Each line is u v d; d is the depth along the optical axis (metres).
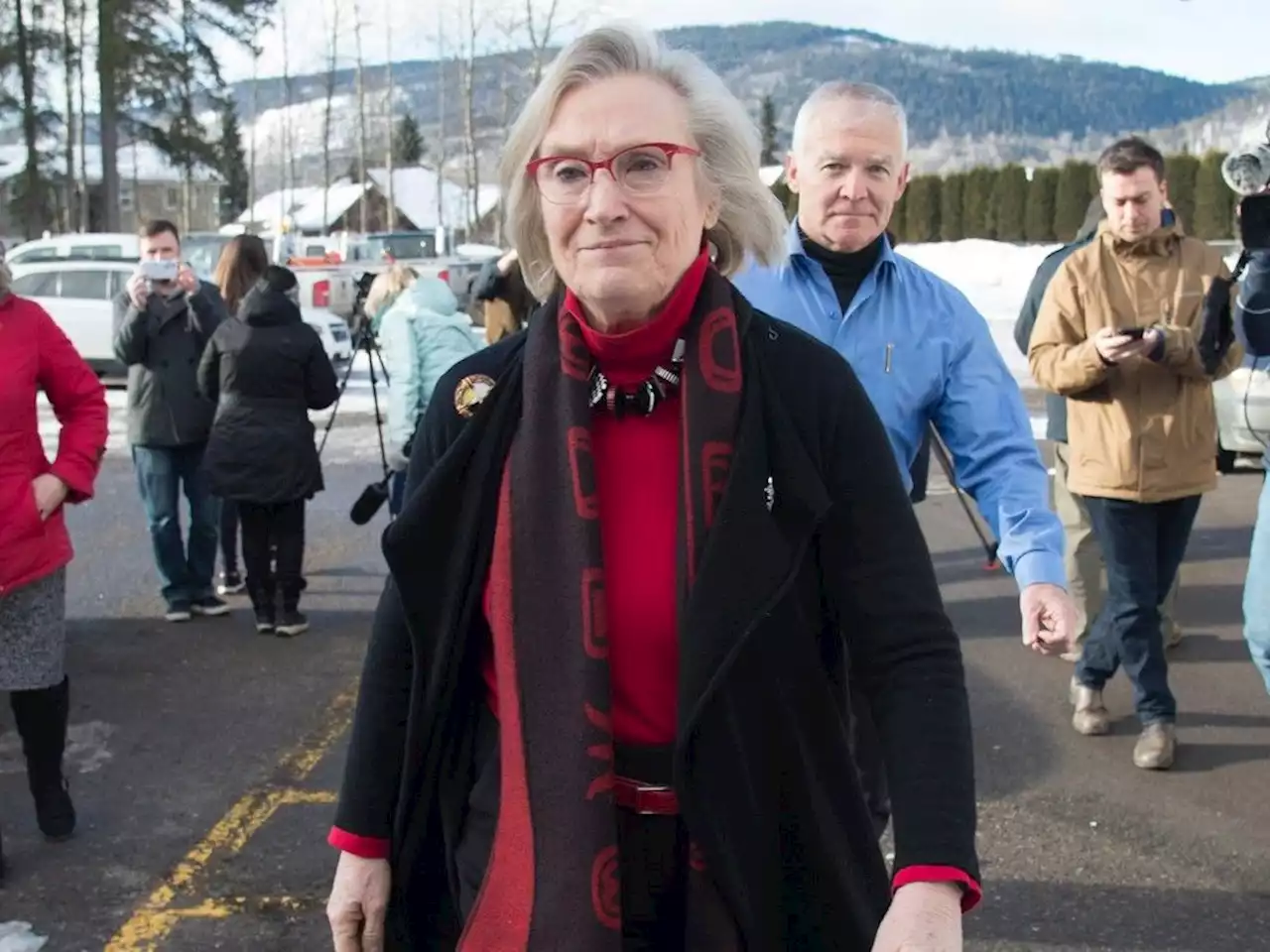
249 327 6.20
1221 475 10.50
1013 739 5.06
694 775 1.73
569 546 1.78
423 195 64.62
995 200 35.22
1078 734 5.11
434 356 6.15
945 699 1.76
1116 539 4.69
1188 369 4.49
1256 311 3.70
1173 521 4.77
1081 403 4.71
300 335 6.29
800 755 1.81
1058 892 3.82
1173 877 3.91
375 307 6.66
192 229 82.44
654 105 1.84
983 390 3.04
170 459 6.68
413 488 1.96
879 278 3.08
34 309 4.00
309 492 6.36
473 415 1.91
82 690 5.71
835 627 1.89
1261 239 3.66
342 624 6.77
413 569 1.88
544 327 1.90
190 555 6.88
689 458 1.77
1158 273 4.71
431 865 2.00
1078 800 4.47
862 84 3.07
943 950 1.61
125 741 5.12
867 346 3.04
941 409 3.08
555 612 1.78
